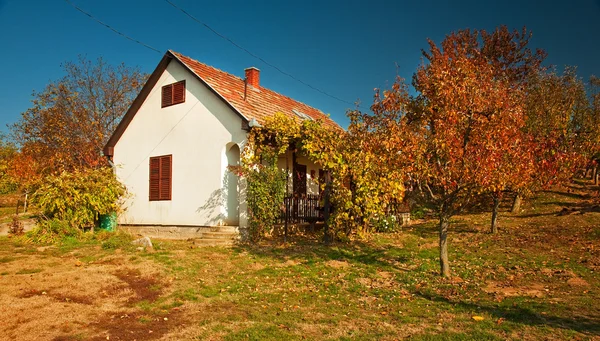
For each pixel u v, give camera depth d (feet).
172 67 54.19
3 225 51.26
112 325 20.16
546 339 17.72
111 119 106.73
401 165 30.07
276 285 27.91
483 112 27.76
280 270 31.71
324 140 40.91
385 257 36.40
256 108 51.44
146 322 20.62
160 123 54.65
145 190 55.26
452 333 18.58
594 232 42.83
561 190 76.59
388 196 41.98
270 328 19.58
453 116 27.07
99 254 36.27
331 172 42.50
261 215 42.78
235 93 52.85
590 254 34.83
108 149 59.11
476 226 52.65
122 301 24.04
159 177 53.83
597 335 18.13
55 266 31.86
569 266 31.55
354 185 41.96
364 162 39.73
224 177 47.96
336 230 42.14
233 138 46.91
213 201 48.14
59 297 24.27
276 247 40.14
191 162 50.80
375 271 31.60
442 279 29.14
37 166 83.30
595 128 59.41
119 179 58.03
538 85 63.05
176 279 28.86
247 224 44.45
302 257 36.01
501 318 20.63
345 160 40.93
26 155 88.63
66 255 35.88
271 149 43.68
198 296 25.22
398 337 18.30
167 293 25.82
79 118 97.86
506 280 28.60
